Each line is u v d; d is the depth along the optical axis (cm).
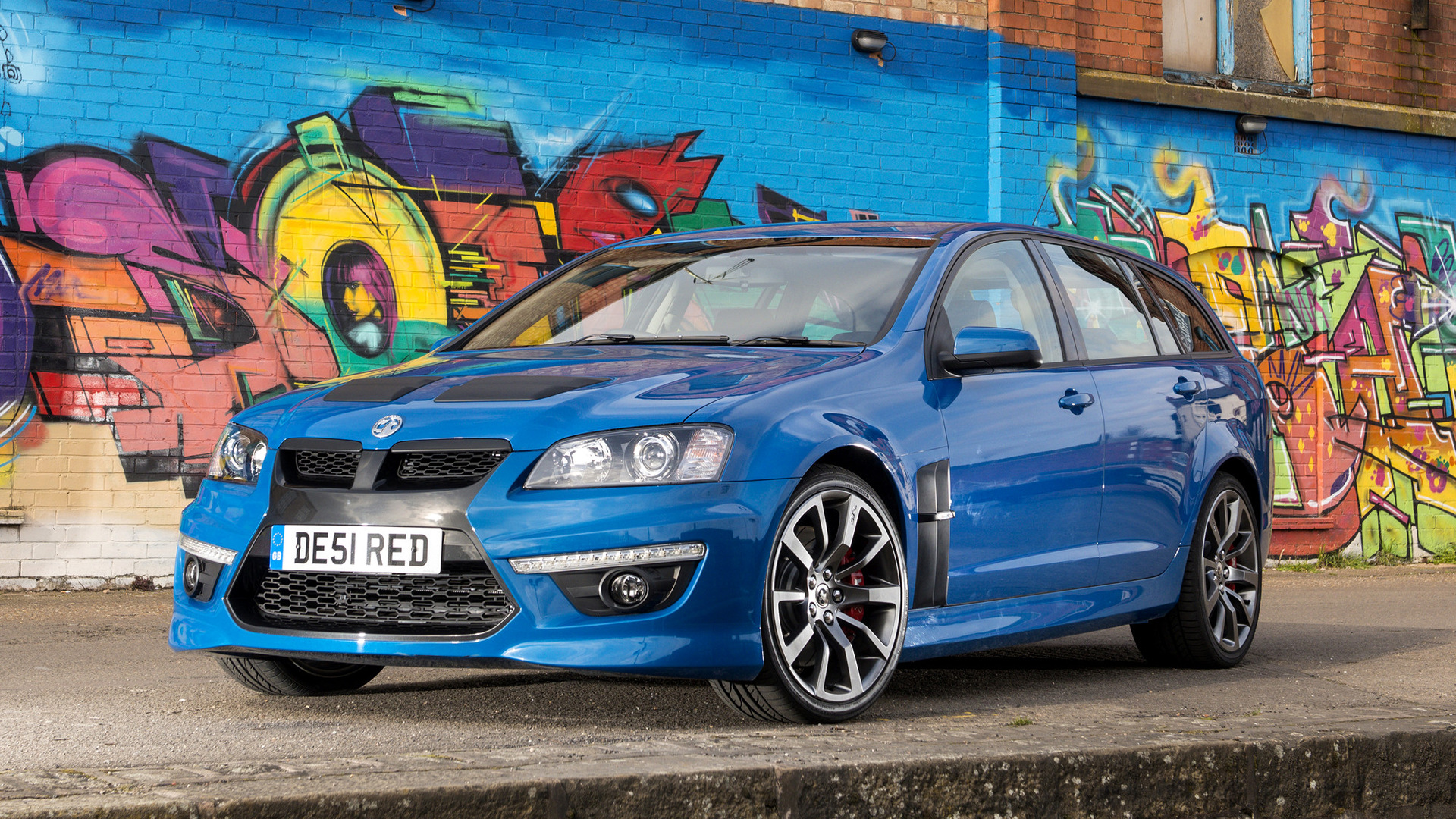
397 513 370
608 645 358
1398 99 1258
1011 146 1084
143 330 838
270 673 442
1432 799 400
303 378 873
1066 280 528
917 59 1062
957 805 335
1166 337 569
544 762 317
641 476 365
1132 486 507
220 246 856
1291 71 1238
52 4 825
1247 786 371
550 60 945
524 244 934
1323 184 1220
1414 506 1236
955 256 480
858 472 416
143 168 841
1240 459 568
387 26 901
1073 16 1114
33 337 816
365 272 891
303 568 378
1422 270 1257
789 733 373
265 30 870
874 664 404
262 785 288
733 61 1001
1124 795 355
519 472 367
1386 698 472
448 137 915
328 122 884
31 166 819
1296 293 1203
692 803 308
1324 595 913
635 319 482
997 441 449
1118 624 508
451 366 436
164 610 739
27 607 742
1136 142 1143
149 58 845
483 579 365
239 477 404
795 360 421
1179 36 1198
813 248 496
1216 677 527
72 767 328
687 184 984
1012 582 452
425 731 389
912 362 438
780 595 380
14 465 812
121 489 833
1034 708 438
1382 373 1230
